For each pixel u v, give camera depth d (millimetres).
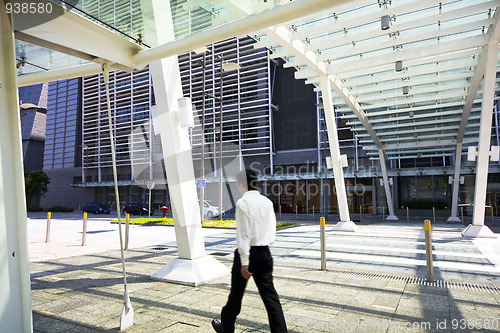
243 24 4023
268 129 33969
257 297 4336
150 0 3982
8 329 2439
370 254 7863
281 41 9516
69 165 47125
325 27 9352
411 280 5328
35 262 7070
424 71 12000
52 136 49312
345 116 17141
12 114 2582
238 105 35344
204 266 5367
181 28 4719
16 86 2592
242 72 35625
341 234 12203
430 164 29188
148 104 37875
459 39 9930
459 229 13805
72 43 3439
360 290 4711
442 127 17625
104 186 42969
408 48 11289
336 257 7480
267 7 4750
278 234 12477
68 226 17406
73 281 5309
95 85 45125
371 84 13906
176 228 5410
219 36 4129
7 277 2467
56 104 49344
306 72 13406
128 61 4199
